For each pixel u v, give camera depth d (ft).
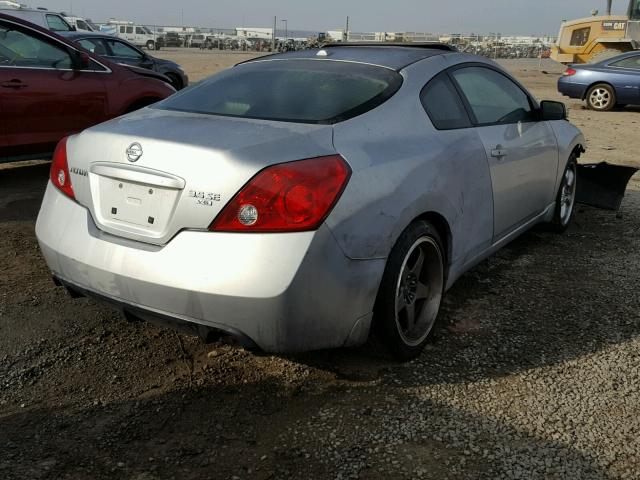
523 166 13.38
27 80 19.62
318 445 8.26
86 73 21.35
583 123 41.65
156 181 8.46
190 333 8.66
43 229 9.80
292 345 8.35
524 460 8.02
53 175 10.09
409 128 10.27
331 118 9.54
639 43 66.49
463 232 11.16
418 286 10.36
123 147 8.93
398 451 8.15
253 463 7.91
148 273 8.38
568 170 16.80
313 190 8.14
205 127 9.18
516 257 15.39
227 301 8.00
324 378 9.80
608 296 13.12
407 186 9.40
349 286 8.56
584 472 7.83
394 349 9.87
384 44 13.07
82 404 9.05
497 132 12.49
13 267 13.80
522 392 9.51
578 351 10.79
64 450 8.07
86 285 9.16
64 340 10.78
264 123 9.36
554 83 76.33
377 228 8.83
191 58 118.32
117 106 22.16
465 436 8.46
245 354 10.48
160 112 10.48
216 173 8.13
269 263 7.91
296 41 160.25
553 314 12.22
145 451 8.10
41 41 20.34
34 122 19.99
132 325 11.37
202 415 8.86
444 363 10.30
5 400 9.09
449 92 11.66
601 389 9.64
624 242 16.67
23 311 11.74
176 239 8.34
